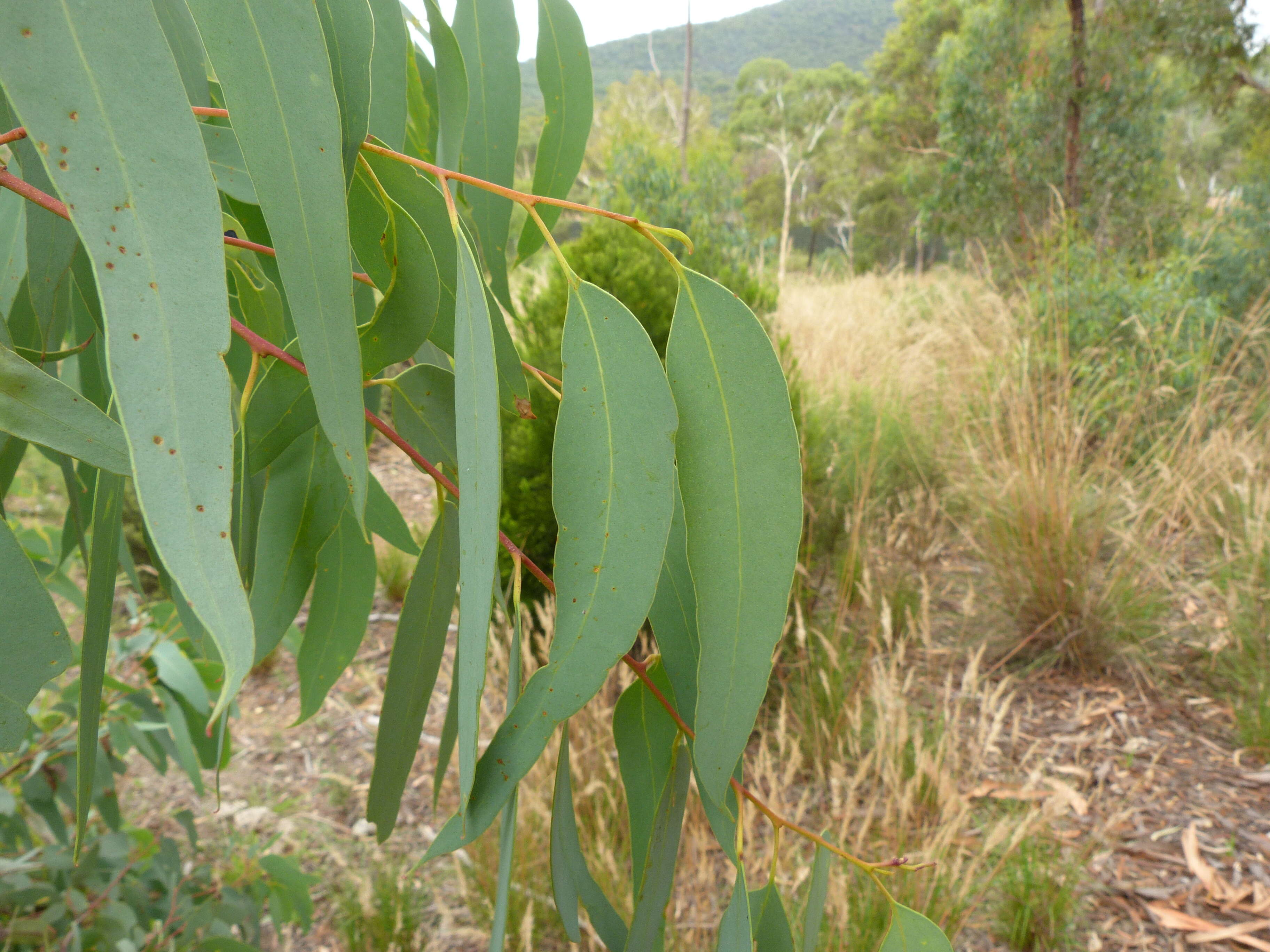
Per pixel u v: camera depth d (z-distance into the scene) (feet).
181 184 1.07
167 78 1.08
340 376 1.34
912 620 9.06
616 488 1.57
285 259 1.26
